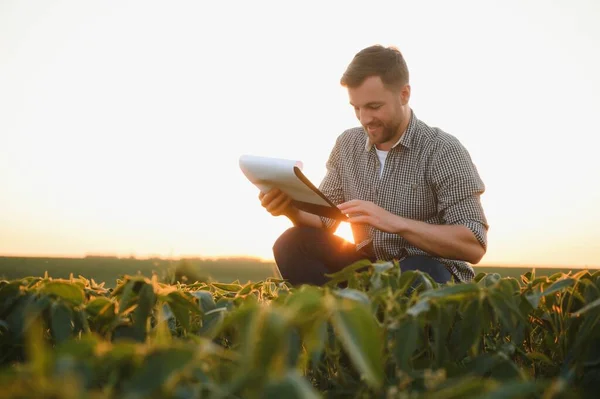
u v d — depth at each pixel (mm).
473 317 1285
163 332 1095
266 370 752
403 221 2555
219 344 1505
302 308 836
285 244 3008
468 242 2637
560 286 1414
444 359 1276
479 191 2811
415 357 1371
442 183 2854
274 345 755
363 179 3164
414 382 1147
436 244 2570
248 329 785
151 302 1320
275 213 2895
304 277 2980
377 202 3088
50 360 687
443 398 796
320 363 1407
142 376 734
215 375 977
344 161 3281
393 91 2879
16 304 1396
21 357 1387
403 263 2689
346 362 1456
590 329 1303
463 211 2762
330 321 1319
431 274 2607
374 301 1240
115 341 1321
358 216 2545
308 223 3158
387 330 1210
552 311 1555
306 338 1011
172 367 739
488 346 1485
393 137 3025
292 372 666
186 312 1399
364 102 2885
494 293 1295
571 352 1353
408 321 1165
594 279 1461
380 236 2994
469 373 1211
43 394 646
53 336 1409
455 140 2939
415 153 2980
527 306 1441
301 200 2736
